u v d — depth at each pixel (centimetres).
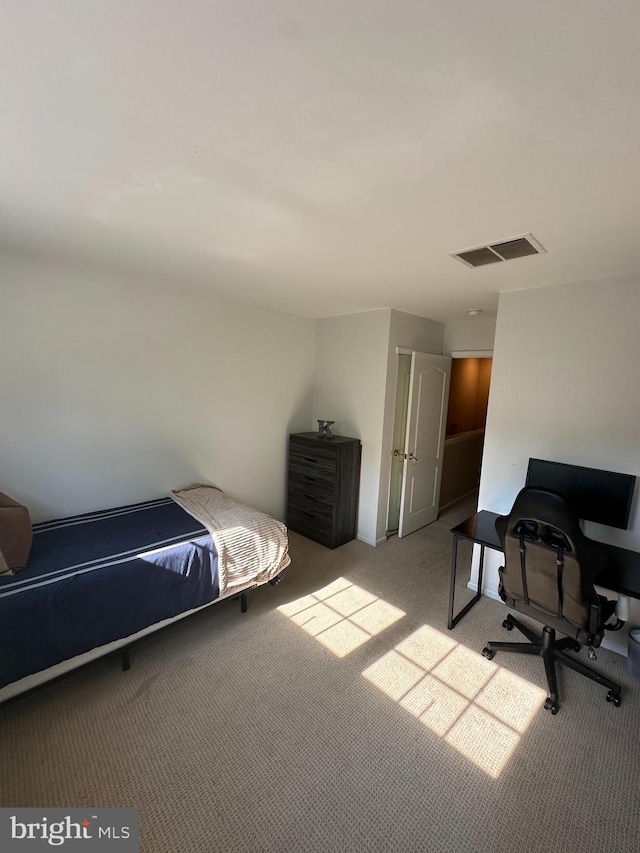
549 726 180
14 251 223
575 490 237
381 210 149
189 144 112
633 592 180
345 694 196
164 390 302
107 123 103
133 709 184
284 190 137
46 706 184
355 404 382
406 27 71
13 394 235
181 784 150
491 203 139
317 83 86
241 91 89
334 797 146
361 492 386
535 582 191
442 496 504
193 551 226
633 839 135
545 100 87
